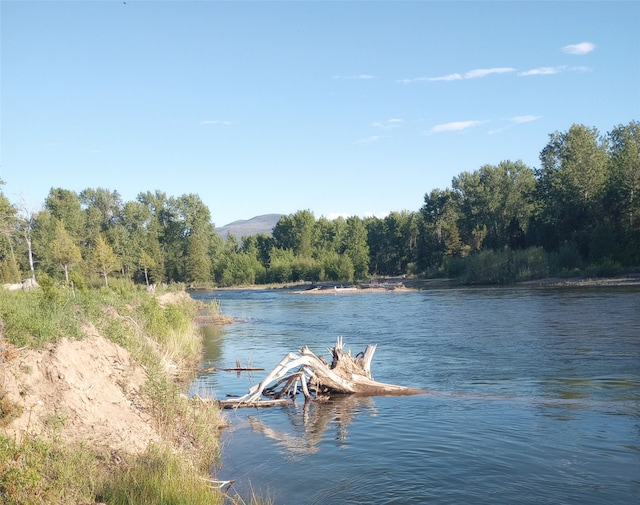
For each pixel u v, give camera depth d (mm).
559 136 90875
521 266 73562
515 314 36000
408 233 122000
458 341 26641
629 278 60250
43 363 11078
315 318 41906
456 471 10391
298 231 130500
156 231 120812
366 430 13430
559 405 14648
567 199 78438
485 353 23078
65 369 11281
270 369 22000
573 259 71312
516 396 15875
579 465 10430
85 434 10250
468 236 105312
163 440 11383
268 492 9836
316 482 10203
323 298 67750
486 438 12242
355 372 18094
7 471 7820
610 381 17078
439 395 16562
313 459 11508
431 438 12469
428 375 19453
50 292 15203
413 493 9461
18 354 10727
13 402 9500
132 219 121188
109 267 79062
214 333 34625
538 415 13836
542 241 81375
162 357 19219
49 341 11828
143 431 11258
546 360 20781
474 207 106000
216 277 123562
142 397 12820
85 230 112812
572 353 21781
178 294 53844
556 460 10727
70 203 107562
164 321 25969
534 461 10719
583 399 15141
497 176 106312
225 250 132250
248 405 16531
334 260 106938
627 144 83938
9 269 53406
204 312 48812
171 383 14914
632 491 9211
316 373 17562
